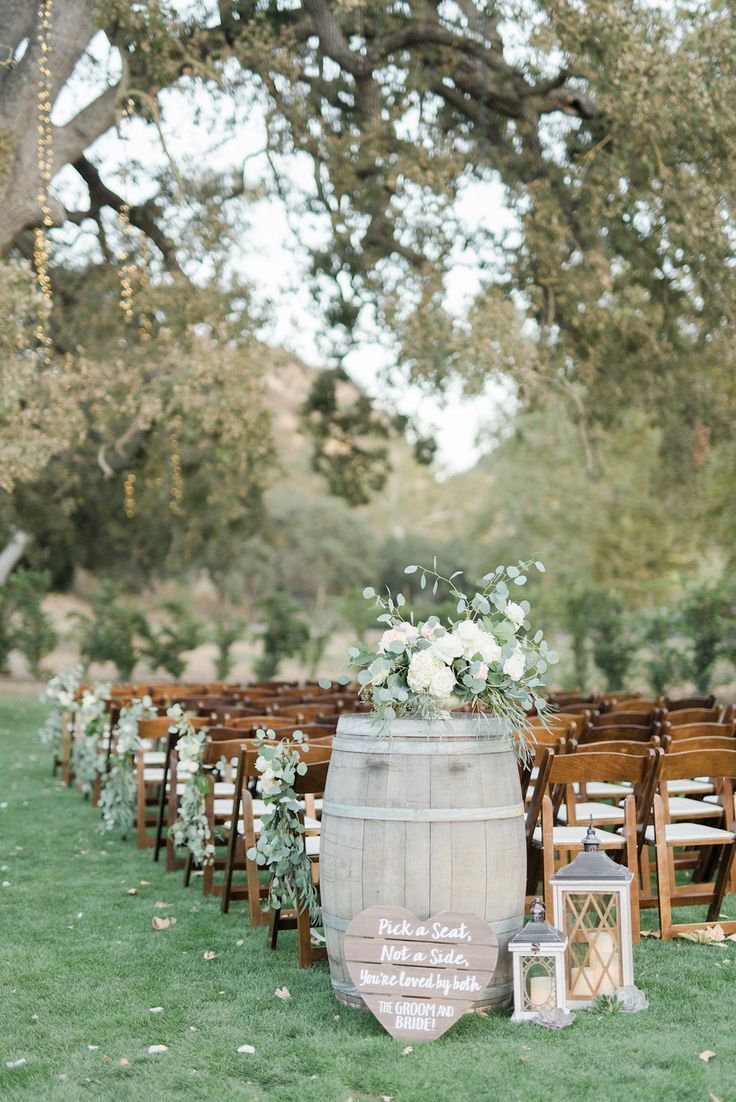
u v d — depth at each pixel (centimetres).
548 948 423
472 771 430
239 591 4884
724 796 598
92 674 2650
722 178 1155
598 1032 411
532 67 1180
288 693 1102
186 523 2502
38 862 748
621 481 2827
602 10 1001
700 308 1448
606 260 1262
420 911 423
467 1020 427
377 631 3222
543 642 461
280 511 5291
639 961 498
